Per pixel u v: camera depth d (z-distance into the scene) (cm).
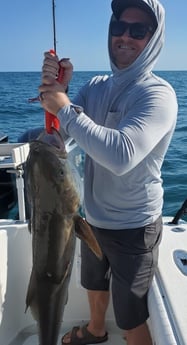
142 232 226
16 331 288
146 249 227
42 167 187
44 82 193
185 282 226
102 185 228
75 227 197
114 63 225
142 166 216
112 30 223
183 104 2223
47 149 190
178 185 761
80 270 286
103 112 230
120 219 226
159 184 229
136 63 215
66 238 195
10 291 279
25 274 291
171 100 206
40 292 202
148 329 237
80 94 248
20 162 278
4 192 495
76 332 284
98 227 234
